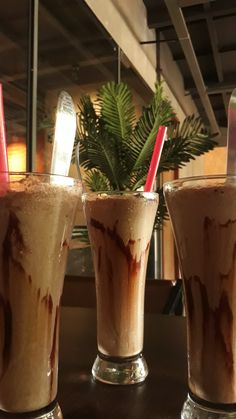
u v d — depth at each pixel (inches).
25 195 8.5
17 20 45.9
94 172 23.5
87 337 17.7
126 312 12.8
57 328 9.5
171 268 67.1
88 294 28.5
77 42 55.0
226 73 104.3
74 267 42.1
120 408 10.8
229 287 9.1
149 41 82.1
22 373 8.7
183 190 9.4
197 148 25.1
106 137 22.7
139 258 13.3
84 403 11.2
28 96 46.1
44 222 8.7
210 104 113.9
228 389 9.2
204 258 9.2
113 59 64.4
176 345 16.6
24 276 8.6
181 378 13.1
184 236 9.6
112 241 13.0
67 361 14.6
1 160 9.1
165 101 25.5
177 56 100.6
